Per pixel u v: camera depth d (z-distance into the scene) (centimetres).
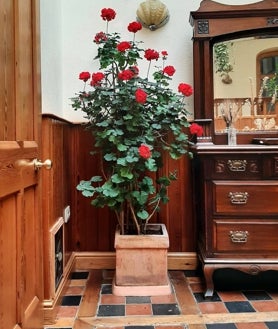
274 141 213
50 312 162
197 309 173
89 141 228
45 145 166
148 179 196
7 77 104
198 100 219
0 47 98
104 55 187
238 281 207
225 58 229
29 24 127
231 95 229
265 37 227
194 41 219
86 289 198
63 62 233
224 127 228
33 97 132
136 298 186
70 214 223
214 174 185
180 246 230
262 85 229
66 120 209
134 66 198
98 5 232
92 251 232
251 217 184
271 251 183
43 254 165
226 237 185
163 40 233
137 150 180
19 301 114
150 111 188
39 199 141
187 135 209
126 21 233
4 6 101
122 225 200
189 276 217
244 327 156
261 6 215
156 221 229
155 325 158
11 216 108
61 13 231
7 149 102
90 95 190
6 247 104
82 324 160
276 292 193
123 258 191
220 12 216
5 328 102
